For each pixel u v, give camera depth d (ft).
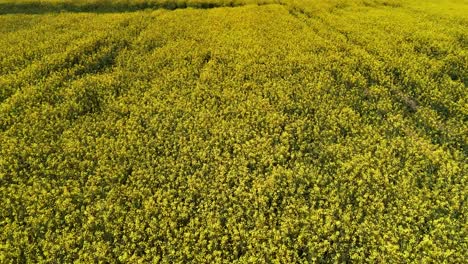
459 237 40.11
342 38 92.48
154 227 42.39
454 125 58.59
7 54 84.58
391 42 89.76
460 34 93.71
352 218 43.24
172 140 56.29
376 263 38.58
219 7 122.83
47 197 46.73
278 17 109.91
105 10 120.26
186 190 47.06
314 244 40.16
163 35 95.96
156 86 71.15
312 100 66.18
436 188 46.26
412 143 54.24
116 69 78.23
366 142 54.13
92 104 65.98
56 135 58.23
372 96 67.21
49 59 81.00
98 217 44.55
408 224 41.65
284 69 76.13
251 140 54.85
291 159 52.29
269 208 45.06
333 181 48.65
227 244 40.60
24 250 40.40
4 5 119.85
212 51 85.15
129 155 53.06
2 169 51.16
